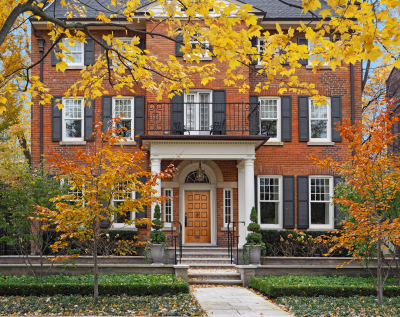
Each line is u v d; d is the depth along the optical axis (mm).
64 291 10523
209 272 13914
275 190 17922
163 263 14367
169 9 5555
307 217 17609
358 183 9930
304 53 6387
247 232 15852
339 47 5688
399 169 9711
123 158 9383
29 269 12562
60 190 12070
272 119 18031
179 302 9625
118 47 7980
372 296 10539
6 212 12359
